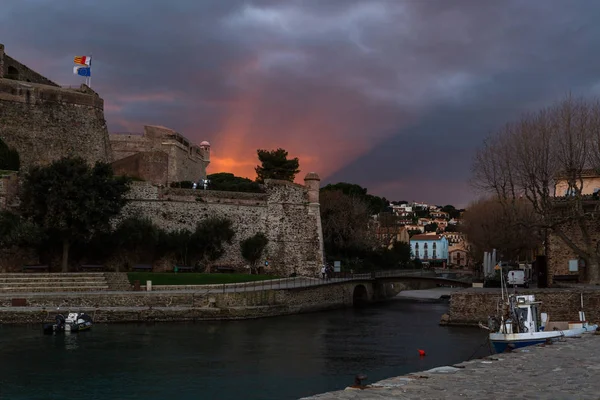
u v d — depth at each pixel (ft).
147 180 251.80
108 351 125.18
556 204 190.80
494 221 284.82
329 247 317.42
